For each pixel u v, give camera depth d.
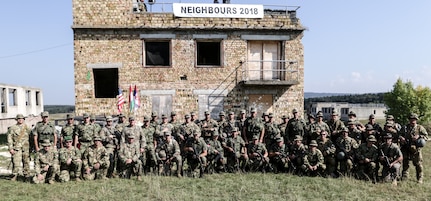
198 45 19.31
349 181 11.20
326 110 59.03
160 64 19.03
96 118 16.56
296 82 18.91
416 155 11.40
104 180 11.37
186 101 18.86
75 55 18.17
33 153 11.79
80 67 18.19
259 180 11.46
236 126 13.55
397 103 38.81
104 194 9.76
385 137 11.49
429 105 37.72
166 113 18.75
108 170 11.80
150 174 11.74
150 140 12.77
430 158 16.17
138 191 10.18
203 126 13.30
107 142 12.11
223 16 19.00
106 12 18.27
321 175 12.04
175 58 18.77
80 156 11.44
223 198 9.52
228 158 12.69
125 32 18.42
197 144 12.07
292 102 19.59
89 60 18.23
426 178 11.99
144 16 18.50
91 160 11.40
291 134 13.40
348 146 11.94
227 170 12.68
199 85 18.97
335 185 10.78
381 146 11.66
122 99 18.11
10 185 10.69
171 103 18.78
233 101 19.19
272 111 19.48
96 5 18.23
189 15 18.75
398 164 11.25
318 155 12.00
